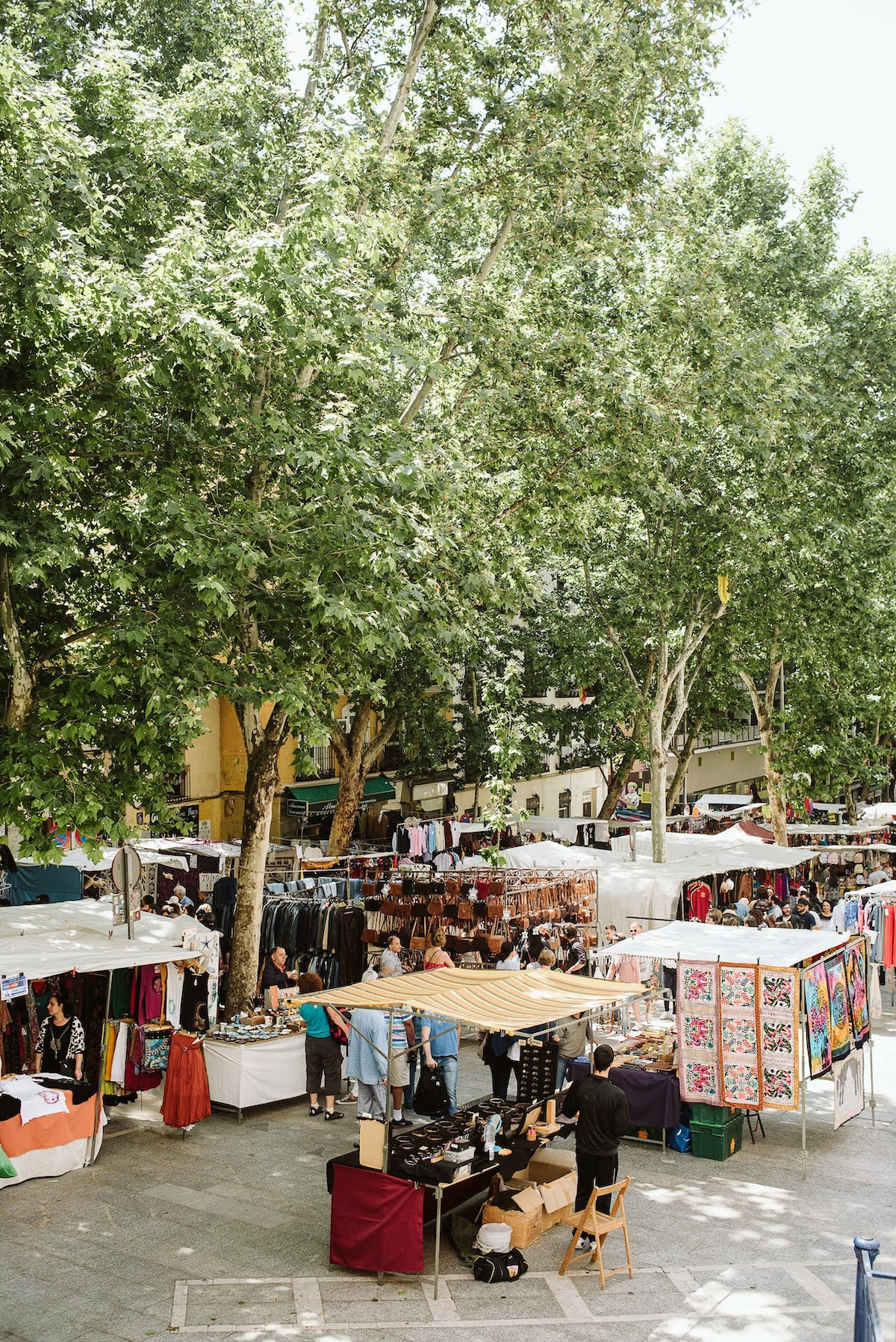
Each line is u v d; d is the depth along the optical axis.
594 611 27.02
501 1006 10.23
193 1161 12.03
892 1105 14.69
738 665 30.19
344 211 13.45
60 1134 11.52
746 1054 12.12
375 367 14.07
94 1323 8.43
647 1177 11.83
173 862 22.22
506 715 24.95
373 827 34.50
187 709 11.07
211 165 14.63
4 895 19.84
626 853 25.09
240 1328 8.41
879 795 51.69
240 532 12.12
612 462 18.08
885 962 20.56
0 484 11.38
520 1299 8.98
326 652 13.63
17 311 10.94
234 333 12.12
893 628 29.55
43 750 10.98
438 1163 9.30
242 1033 13.91
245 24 16.95
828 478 23.11
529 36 15.94
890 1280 6.82
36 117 10.75
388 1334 8.37
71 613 13.09
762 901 22.59
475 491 17.05
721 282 18.64
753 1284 9.24
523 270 18.86
